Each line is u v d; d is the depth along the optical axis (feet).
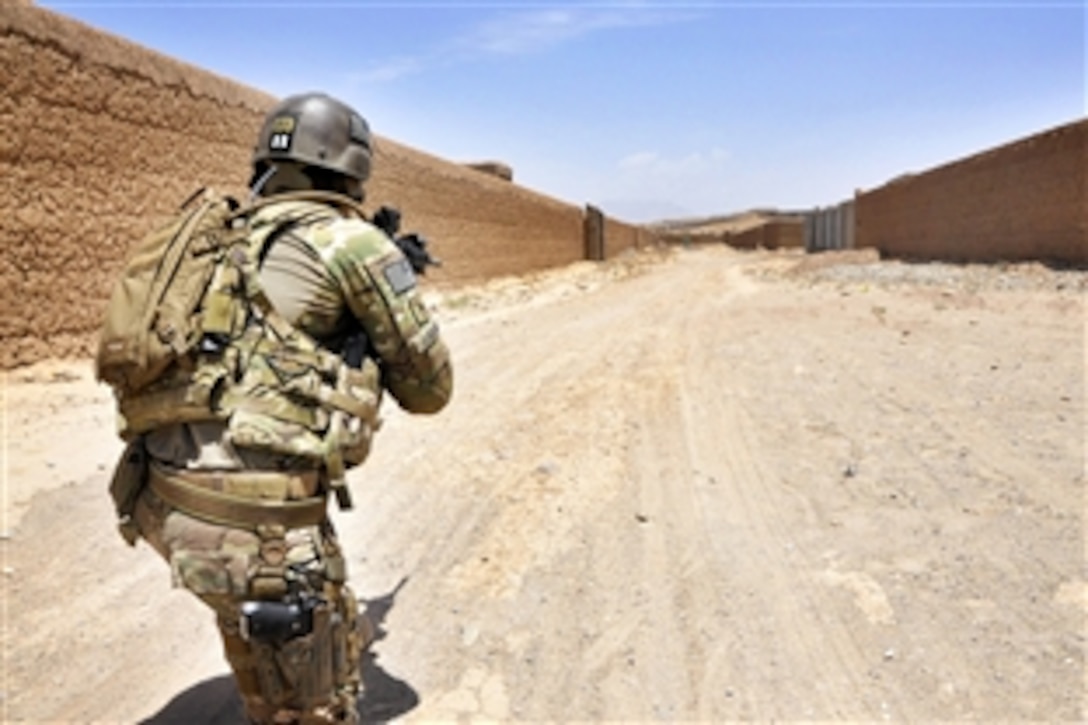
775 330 40.40
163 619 12.46
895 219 106.32
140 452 7.26
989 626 11.67
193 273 6.82
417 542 15.11
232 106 44.88
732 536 15.16
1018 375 26.71
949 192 84.69
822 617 12.21
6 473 18.21
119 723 10.02
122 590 13.32
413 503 17.06
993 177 73.41
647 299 66.18
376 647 11.53
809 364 30.58
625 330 43.83
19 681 10.85
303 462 6.93
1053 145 62.54
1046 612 11.91
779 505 16.61
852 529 15.23
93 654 11.50
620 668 11.07
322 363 6.99
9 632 11.99
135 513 7.43
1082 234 58.70
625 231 238.27
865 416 22.75
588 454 20.20
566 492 17.54
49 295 32.86
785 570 13.73
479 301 71.20
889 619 12.06
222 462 6.77
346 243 7.08
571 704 10.32
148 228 38.37
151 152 38.63
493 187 104.42
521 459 19.90
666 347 36.63
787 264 115.65
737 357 32.94
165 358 6.63
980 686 10.38
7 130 30.73
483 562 14.23
